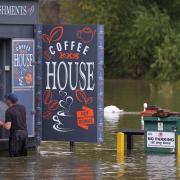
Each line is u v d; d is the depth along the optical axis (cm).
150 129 3647
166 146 3609
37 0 3609
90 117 3628
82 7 11550
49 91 3684
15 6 3556
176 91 9950
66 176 2881
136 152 3675
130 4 11562
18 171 3012
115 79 12550
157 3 11900
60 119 3678
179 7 11888
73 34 3631
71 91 3653
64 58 3653
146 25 11044
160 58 10494
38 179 2809
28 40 3588
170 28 11094
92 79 3612
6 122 3406
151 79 10650
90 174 2938
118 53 11719
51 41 3666
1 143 3591
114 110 6259
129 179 2822
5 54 3581
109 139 4259
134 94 9119
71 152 3681
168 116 3594
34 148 3706
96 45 3594
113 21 11519
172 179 2825
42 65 3681
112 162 3303
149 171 3030
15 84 3566
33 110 3631
